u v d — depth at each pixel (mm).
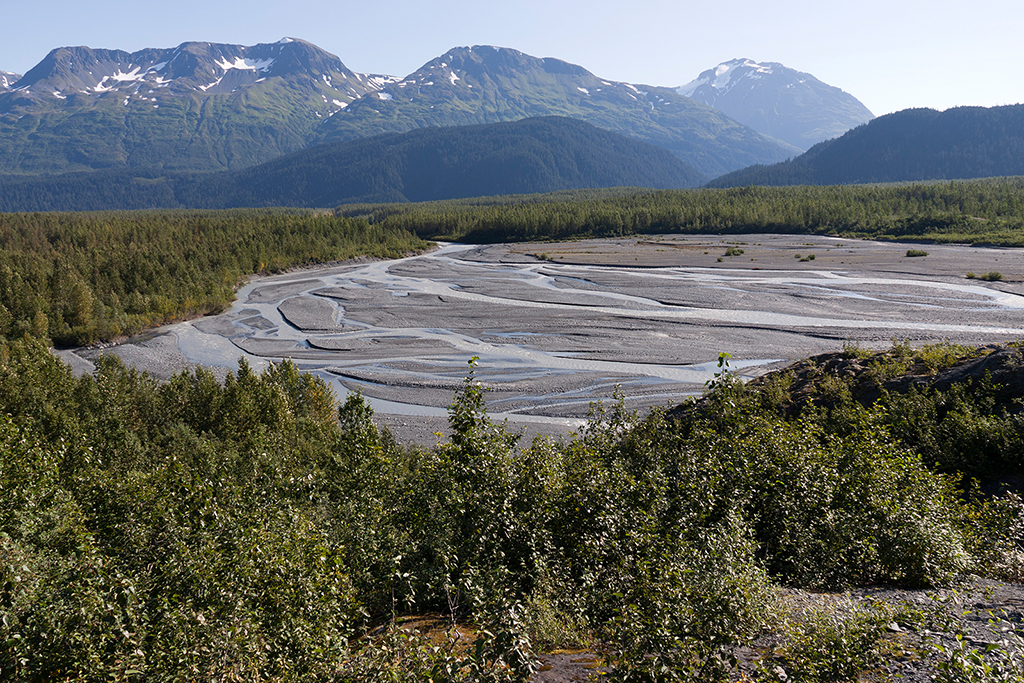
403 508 10297
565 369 47531
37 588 6367
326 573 7453
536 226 189500
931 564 8953
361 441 13539
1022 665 5211
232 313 76562
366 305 77938
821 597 8156
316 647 6023
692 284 83500
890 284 75688
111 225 127625
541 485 9094
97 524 9602
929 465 16281
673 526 8711
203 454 21078
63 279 71250
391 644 6242
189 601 6402
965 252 102500
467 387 10109
